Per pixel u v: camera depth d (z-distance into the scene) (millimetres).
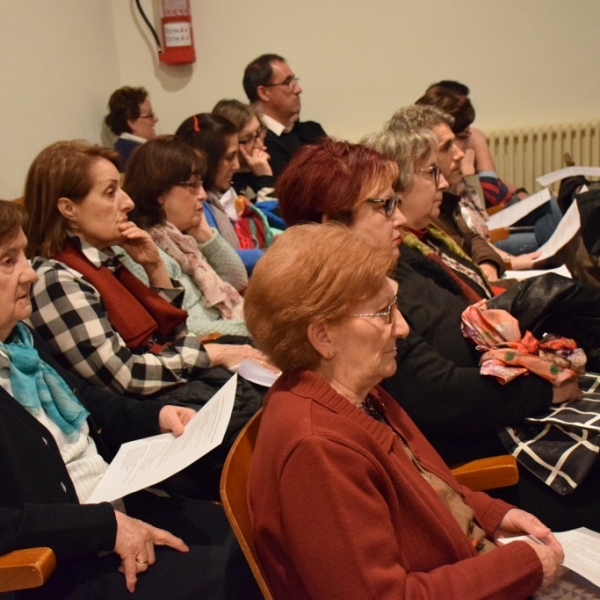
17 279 1506
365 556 1038
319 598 1040
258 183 3789
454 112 3074
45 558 1207
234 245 3098
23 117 3188
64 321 1839
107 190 1977
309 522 1053
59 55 3732
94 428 1701
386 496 1155
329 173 1597
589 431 1607
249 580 1426
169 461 1479
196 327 2426
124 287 2055
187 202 2537
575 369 1701
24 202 1988
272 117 4422
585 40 5125
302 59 5074
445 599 1094
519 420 1671
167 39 4805
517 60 5160
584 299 1777
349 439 1123
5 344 1561
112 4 4809
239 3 4926
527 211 3643
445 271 2000
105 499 1420
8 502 1366
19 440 1411
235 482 1166
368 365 1213
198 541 1499
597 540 1432
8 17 3113
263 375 2014
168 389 1958
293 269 1173
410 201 2016
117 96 4246
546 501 1631
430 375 1611
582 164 5262
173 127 5082
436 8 5043
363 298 1180
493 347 1706
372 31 5059
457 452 1706
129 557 1382
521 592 1157
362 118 5199
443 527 1194
